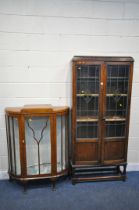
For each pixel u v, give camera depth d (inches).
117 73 85.0
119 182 93.7
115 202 79.0
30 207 75.7
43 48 88.0
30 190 86.6
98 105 85.6
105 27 89.3
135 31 91.3
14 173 86.6
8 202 78.5
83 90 85.4
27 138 86.5
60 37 88.0
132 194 84.3
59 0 84.7
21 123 79.7
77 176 96.2
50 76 90.7
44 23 85.8
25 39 86.2
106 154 90.4
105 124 87.8
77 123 87.5
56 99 93.1
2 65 87.0
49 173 85.9
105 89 83.7
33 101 92.0
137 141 102.3
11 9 82.8
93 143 88.4
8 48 86.0
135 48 92.9
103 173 100.2
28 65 88.6
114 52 92.2
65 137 91.1
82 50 90.3
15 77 88.8
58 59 89.7
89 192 85.4
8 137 87.4
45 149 90.1
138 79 95.7
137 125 100.4
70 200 80.0
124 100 87.7
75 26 87.7
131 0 87.9
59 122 87.6
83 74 84.0
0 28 83.8
